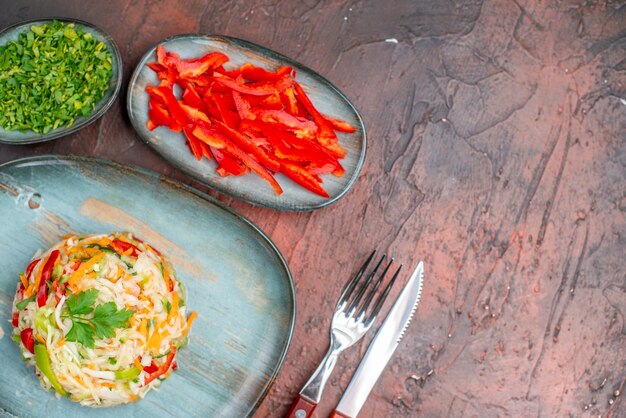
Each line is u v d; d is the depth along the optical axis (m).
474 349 0.75
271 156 0.71
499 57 0.77
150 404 0.71
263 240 0.71
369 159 0.75
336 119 0.73
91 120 0.71
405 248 0.75
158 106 0.71
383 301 0.73
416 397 0.74
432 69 0.76
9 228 0.71
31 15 0.74
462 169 0.76
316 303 0.74
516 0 0.77
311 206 0.72
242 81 0.72
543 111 0.77
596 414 0.75
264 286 0.72
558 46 0.77
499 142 0.76
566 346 0.76
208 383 0.72
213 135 0.71
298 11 0.76
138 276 0.69
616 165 0.77
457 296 0.75
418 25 0.77
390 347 0.73
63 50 0.71
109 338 0.67
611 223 0.77
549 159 0.77
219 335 0.72
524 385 0.75
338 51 0.76
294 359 0.74
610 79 0.77
